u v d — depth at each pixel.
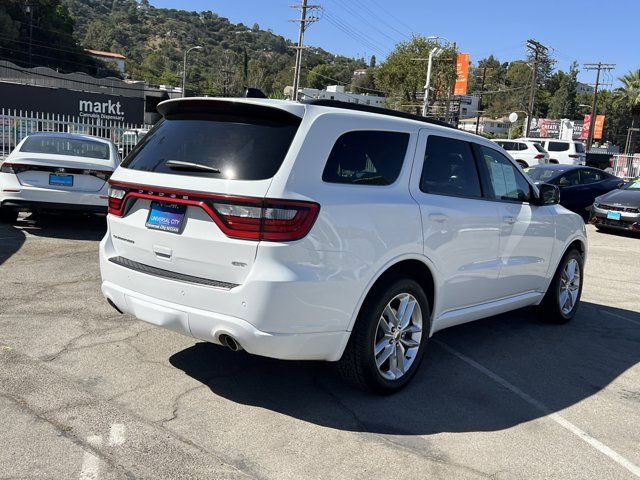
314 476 3.11
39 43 93.56
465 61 50.25
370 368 3.94
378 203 3.90
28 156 8.66
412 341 4.30
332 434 3.57
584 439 3.71
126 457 3.17
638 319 6.67
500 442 3.60
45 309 5.54
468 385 4.45
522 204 5.45
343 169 3.80
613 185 16.34
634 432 3.85
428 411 3.96
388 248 3.92
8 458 3.09
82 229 9.61
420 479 3.14
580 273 6.48
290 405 3.92
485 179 5.05
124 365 4.39
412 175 4.29
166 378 4.21
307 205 3.48
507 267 5.20
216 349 4.82
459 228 4.55
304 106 3.74
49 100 24.36
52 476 2.96
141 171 3.96
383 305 3.94
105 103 25.48
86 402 3.77
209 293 3.54
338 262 3.63
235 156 3.62
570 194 15.58
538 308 6.28
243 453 3.29
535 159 27.53
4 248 7.92
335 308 3.65
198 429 3.53
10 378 4.03
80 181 8.67
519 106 113.50
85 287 6.34
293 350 3.55
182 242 3.68
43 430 3.39
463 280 4.70
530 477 3.23
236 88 84.62
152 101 17.22
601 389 4.54
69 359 4.43
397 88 61.75
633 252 11.38
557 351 5.39
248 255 3.44
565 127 56.50
